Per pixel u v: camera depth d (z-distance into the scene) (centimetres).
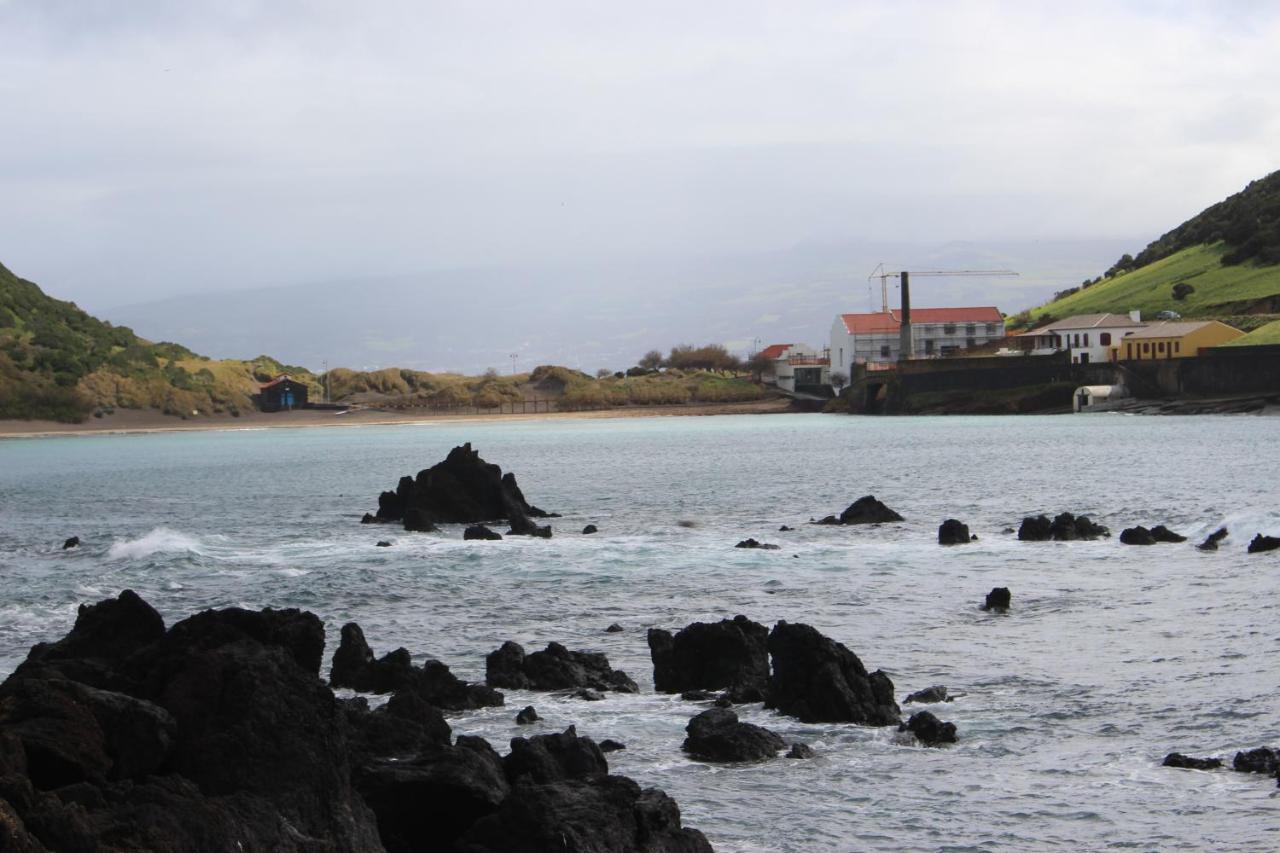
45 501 12481
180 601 5906
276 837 2144
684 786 3094
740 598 5653
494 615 5388
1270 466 12062
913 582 5950
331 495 12412
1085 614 5078
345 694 3809
